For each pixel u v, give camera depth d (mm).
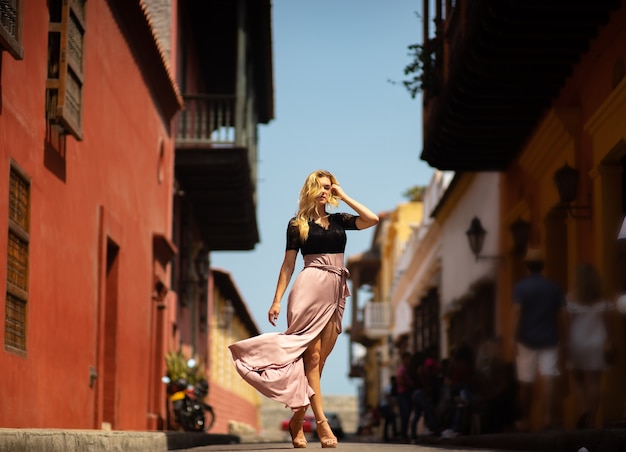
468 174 20141
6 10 7773
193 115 21250
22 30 8117
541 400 11945
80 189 11281
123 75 14078
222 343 36719
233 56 26688
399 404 17219
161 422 18016
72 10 10055
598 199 11141
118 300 13859
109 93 13047
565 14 10797
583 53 11734
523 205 14898
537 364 9812
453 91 13172
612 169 11070
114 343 13688
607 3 10469
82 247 11398
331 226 7535
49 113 9758
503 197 16609
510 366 13672
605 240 11000
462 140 14734
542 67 12242
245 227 26016
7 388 8148
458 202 22250
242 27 20812
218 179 21250
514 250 15953
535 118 13688
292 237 7461
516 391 13531
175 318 20625
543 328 9773
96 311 12180
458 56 12266
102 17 12484
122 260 14164
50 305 9789
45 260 9617
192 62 24984
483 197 18656
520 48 11609
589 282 9188
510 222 16062
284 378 7223
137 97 15305
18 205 8789
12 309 8500
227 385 38844
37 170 9352
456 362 15438
